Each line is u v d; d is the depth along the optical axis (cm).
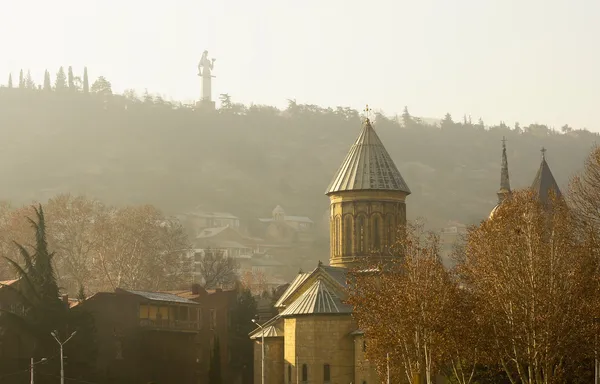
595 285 8262
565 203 9631
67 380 11650
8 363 11394
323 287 12181
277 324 12875
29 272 12069
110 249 19488
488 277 8512
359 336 11575
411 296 8925
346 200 13325
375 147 13575
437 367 9106
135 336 13438
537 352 8038
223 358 15612
